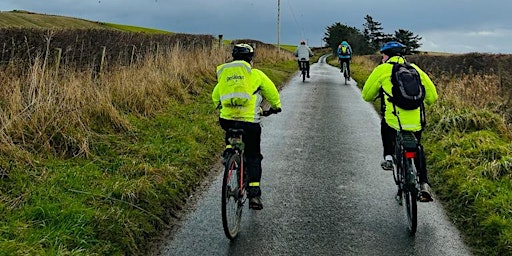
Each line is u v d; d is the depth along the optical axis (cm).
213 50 1630
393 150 538
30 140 598
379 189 617
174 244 455
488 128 845
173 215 522
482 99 1058
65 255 378
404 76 486
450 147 750
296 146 833
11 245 367
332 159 754
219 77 490
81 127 666
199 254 436
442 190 605
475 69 1912
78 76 809
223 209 435
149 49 1262
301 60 1905
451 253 445
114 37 1250
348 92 1611
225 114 485
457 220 520
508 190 552
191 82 1176
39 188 487
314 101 1355
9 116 611
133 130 754
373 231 491
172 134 767
